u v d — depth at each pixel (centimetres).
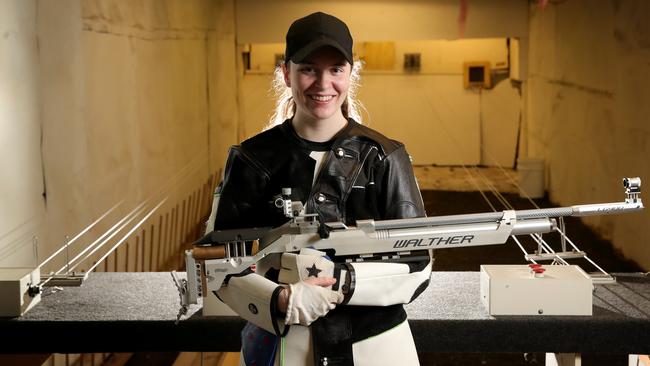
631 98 593
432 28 1002
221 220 186
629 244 603
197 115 800
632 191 188
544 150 922
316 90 175
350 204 183
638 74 575
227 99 980
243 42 1020
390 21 1003
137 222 560
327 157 182
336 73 176
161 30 648
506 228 182
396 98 1117
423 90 1112
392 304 179
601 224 681
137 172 564
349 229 177
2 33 340
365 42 1111
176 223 696
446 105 1111
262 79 1107
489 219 182
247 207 185
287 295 170
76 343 259
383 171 183
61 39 411
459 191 936
